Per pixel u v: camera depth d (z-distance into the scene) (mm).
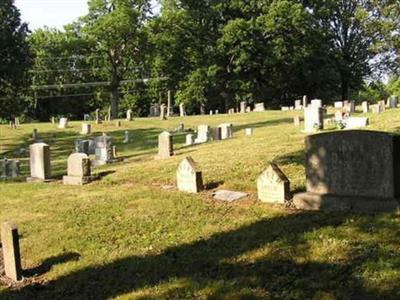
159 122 49594
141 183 15688
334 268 7809
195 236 10000
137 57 75000
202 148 21562
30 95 74625
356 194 10023
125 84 85562
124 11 69562
